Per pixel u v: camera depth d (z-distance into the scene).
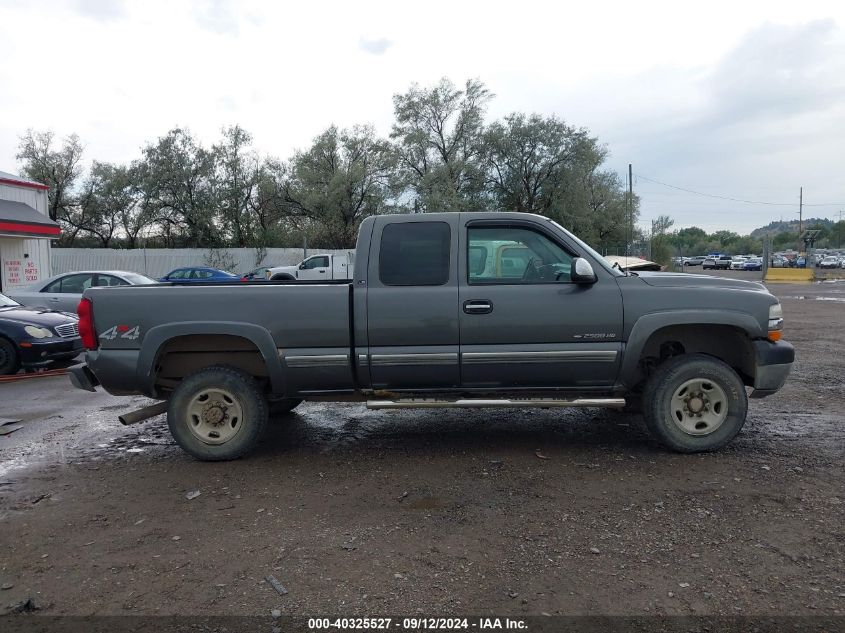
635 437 5.49
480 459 4.96
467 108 40.59
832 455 4.87
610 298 4.77
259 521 3.86
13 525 3.88
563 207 40.28
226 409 5.05
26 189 21.00
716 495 4.08
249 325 4.84
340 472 4.75
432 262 4.87
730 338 5.16
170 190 38.16
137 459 5.23
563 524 3.70
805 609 2.77
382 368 4.85
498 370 4.83
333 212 38.97
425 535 3.60
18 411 7.13
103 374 4.95
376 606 2.87
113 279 13.80
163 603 2.94
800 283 33.16
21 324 9.55
